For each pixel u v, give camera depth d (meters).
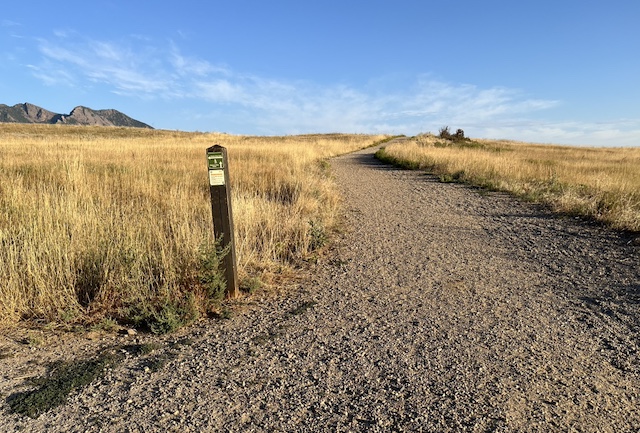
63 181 9.31
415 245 6.96
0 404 2.67
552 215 9.45
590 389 2.89
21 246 4.74
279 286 4.96
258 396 2.76
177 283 4.35
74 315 3.90
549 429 2.45
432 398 2.74
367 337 3.64
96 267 4.38
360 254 6.38
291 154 20.94
